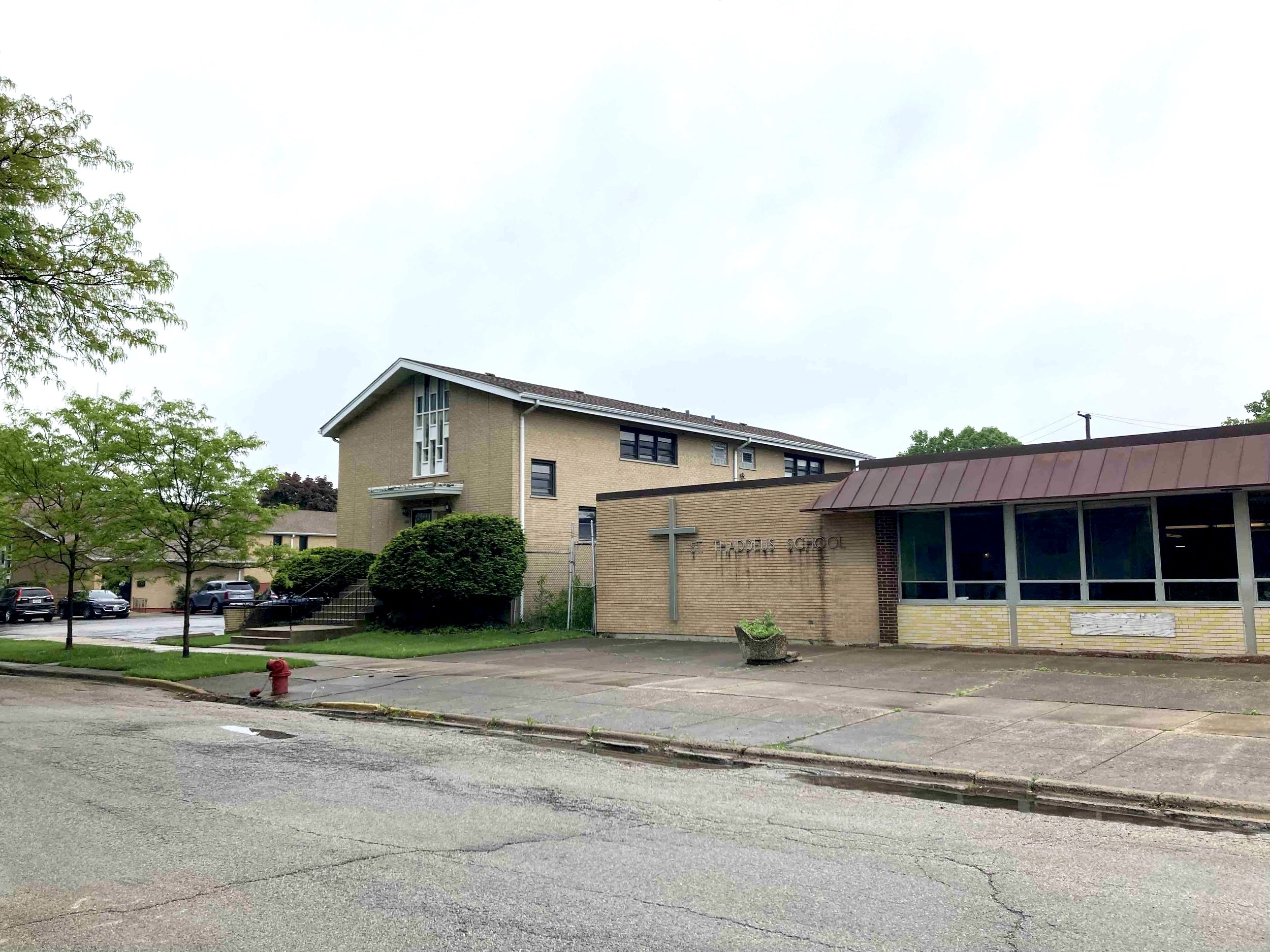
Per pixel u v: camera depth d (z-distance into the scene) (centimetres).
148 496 1892
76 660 2070
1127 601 1619
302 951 447
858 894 527
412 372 2855
